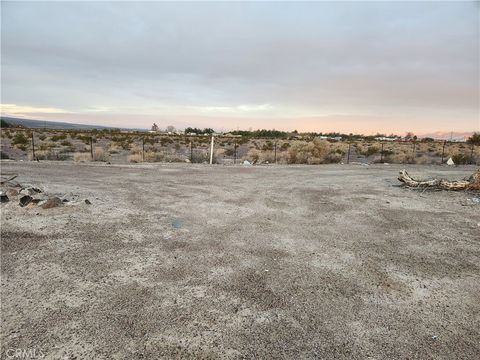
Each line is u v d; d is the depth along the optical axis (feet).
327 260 16.57
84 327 10.62
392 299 12.91
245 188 36.47
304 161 78.54
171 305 12.10
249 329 10.80
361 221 23.84
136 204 26.89
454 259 17.02
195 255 16.79
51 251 16.70
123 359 9.25
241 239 19.39
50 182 35.58
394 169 60.95
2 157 70.49
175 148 120.98
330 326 11.07
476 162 83.46
